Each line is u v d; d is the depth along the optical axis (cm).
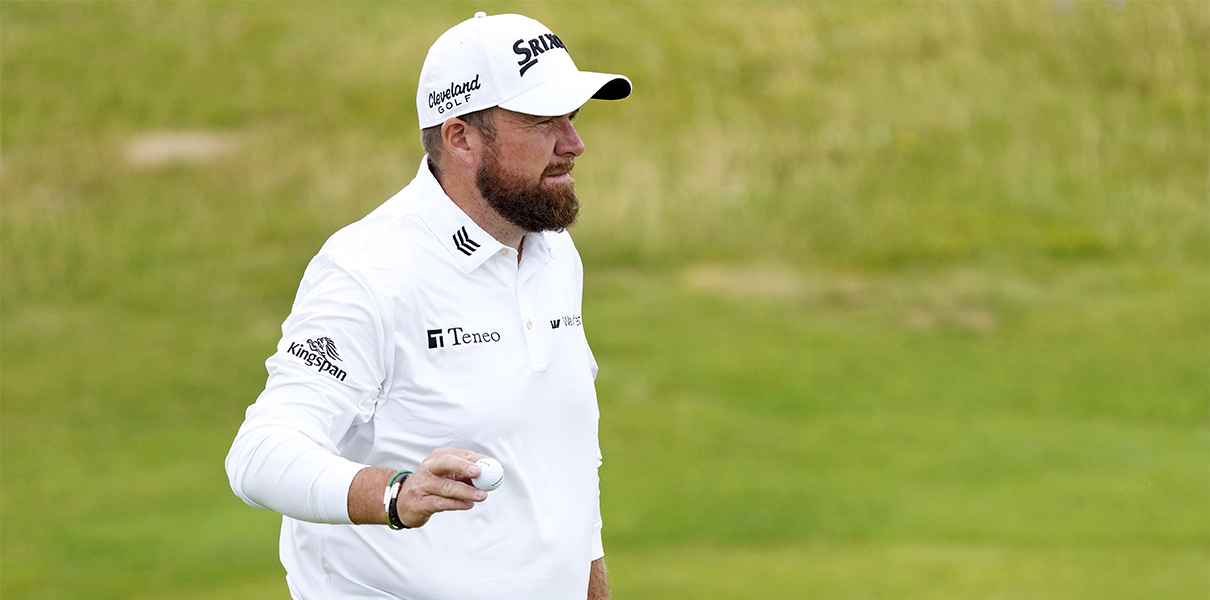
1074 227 5778
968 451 3447
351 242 866
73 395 4300
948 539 2711
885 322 4888
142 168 6725
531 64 859
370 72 7675
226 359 4706
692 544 2723
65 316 5216
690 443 3550
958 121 6738
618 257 5662
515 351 885
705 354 4475
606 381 4191
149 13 8619
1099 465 3309
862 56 7500
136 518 3072
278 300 5406
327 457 769
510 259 890
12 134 7069
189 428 3997
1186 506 2942
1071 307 4941
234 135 7100
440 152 888
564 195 883
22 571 2652
